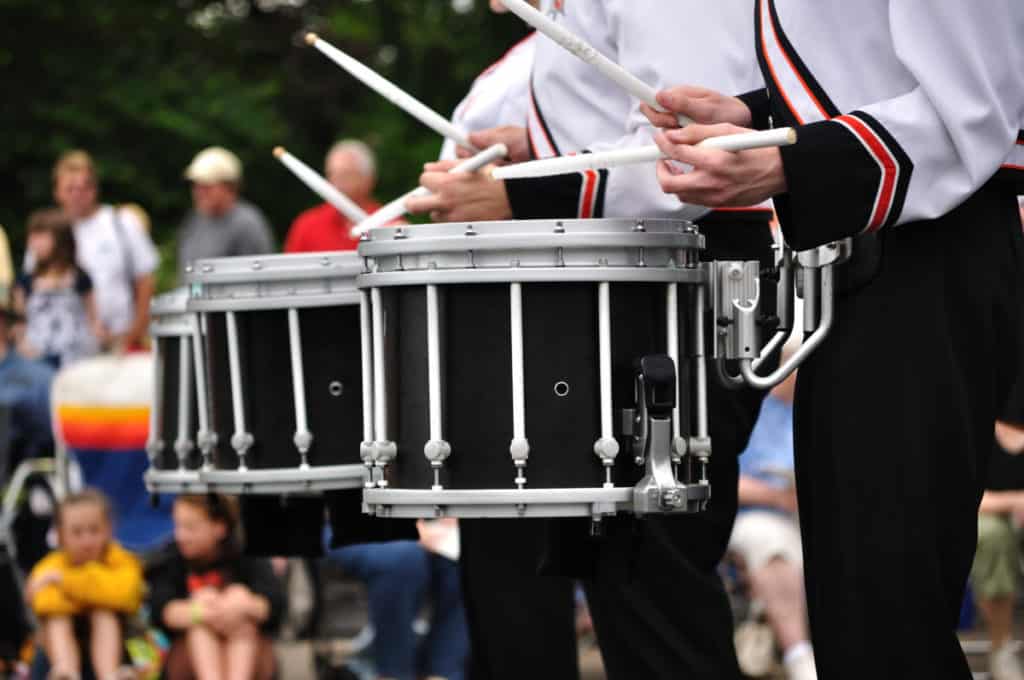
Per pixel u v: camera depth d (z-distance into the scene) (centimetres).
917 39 562
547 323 588
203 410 755
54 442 1536
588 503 587
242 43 4506
